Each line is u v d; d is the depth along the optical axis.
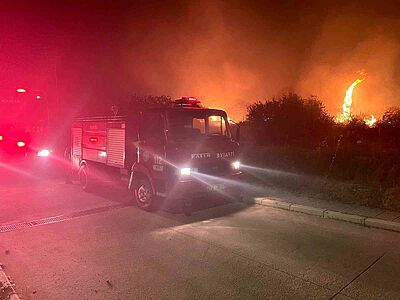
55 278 4.20
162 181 6.95
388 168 8.33
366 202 7.12
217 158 7.20
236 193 7.56
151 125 7.23
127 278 4.17
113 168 8.64
